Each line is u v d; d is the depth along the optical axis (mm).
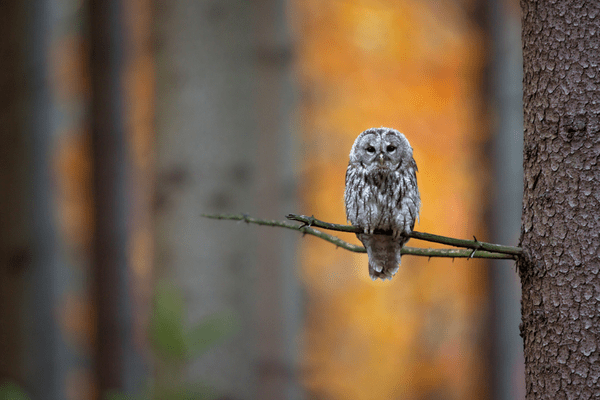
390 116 24312
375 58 24297
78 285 21500
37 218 11508
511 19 16344
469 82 17516
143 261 17953
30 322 11375
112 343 13328
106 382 13227
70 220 22469
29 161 11469
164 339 5781
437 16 23281
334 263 26531
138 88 18641
